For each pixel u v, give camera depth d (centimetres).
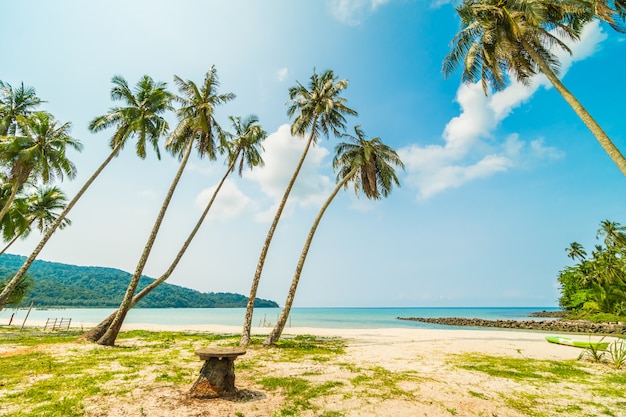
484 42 1217
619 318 4434
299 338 1905
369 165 2023
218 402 585
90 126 1848
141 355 1122
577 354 1302
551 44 1175
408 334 2325
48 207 2948
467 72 1280
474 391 708
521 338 2017
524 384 779
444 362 1078
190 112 1911
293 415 533
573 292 6041
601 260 5312
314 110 1931
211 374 628
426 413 560
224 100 2027
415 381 795
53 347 1212
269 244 1678
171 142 1823
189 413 526
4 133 2216
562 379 835
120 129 1936
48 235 1752
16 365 890
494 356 1218
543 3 1115
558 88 1035
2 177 2261
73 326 2981
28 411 524
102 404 565
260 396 641
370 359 1126
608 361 1111
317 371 898
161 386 693
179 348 1347
